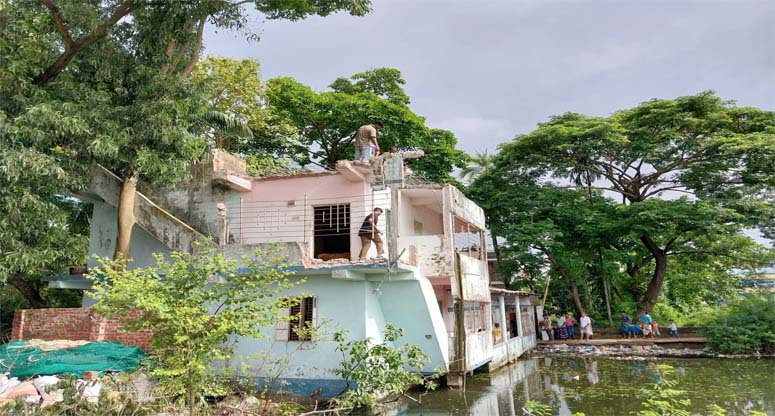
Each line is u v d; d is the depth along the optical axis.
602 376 16.11
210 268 7.21
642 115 27.16
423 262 13.46
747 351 21.02
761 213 23.97
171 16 13.27
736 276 31.50
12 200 10.48
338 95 26.25
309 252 14.30
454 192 14.40
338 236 15.98
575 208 28.08
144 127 12.10
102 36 12.83
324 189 14.66
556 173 28.95
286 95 25.23
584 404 11.93
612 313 29.84
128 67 13.15
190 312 6.58
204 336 6.80
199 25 14.88
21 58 11.27
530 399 12.52
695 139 25.56
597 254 28.61
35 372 9.01
